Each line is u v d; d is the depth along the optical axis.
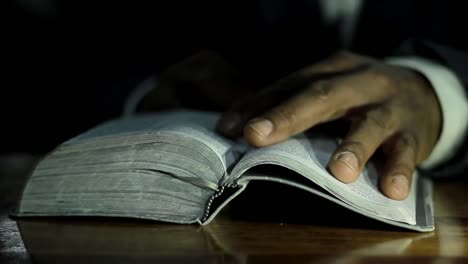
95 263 0.52
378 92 0.66
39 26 1.11
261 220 0.61
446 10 1.00
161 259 0.53
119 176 0.61
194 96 0.91
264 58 1.06
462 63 0.76
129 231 0.59
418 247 0.55
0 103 1.11
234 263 0.52
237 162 0.60
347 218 0.61
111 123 0.70
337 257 0.53
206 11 1.11
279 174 0.58
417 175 0.73
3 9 1.10
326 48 1.05
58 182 0.62
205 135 0.62
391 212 0.57
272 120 0.61
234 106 0.66
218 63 0.93
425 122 0.69
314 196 0.64
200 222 0.59
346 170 0.57
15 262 0.53
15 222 0.62
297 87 0.67
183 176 0.59
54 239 0.57
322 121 0.64
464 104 0.74
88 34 1.11
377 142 0.61
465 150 0.75
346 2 1.04
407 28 1.02
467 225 0.60
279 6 1.06
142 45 1.11
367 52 1.05
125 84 1.04
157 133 0.60
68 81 1.11
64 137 1.11
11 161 0.95
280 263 0.52
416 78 0.71
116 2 1.12
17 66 1.10
